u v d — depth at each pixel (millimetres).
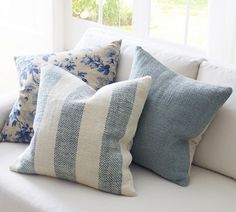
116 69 1832
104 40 1918
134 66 1673
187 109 1453
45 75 1618
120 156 1427
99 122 1433
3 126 1771
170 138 1474
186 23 2611
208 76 1614
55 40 3266
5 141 1742
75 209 1330
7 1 3570
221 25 2166
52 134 1454
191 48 2613
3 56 3701
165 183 1485
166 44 2734
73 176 1440
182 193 1432
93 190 1433
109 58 1802
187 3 2561
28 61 1792
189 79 1537
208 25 2211
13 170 1529
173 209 1340
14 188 1442
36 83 1715
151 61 1632
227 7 2119
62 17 3256
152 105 1518
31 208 1377
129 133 1469
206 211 1343
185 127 1458
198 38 2592
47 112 1497
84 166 1418
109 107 1443
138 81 1480
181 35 2680
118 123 1440
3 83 3344
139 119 1540
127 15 2928
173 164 1475
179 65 1680
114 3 2973
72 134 1434
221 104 1442
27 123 1711
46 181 1479
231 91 1424
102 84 1768
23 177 1497
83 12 3182
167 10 2693
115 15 3002
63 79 1583
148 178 1515
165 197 1403
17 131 1717
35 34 3484
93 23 3139
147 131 1513
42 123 1490
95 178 1412
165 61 1714
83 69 1756
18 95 1822
